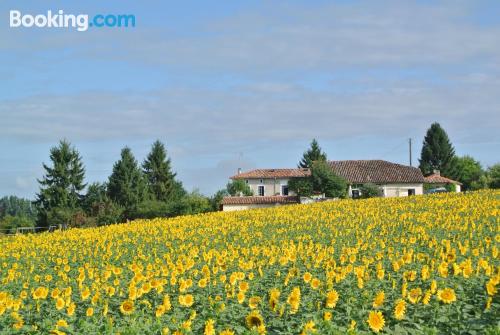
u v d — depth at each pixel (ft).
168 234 106.93
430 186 268.82
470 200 129.80
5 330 40.40
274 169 286.25
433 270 50.55
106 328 38.22
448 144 360.28
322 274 55.62
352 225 102.94
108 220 211.61
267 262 66.23
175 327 37.99
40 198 254.47
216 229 109.29
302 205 152.66
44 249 99.09
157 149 289.33
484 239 74.33
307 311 39.93
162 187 282.77
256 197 234.99
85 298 48.42
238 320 40.04
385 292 45.32
